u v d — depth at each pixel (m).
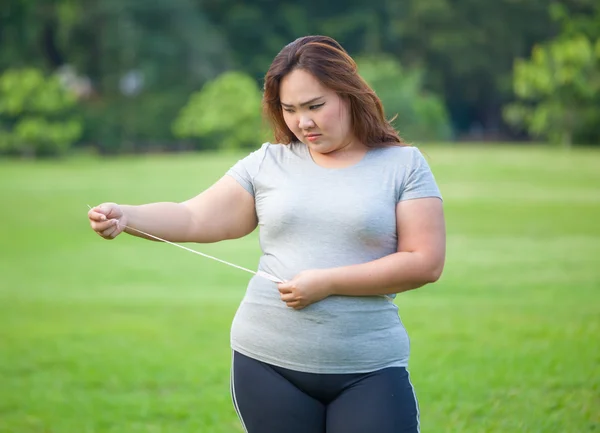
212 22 56.44
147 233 3.31
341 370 3.15
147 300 10.37
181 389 6.39
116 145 48.59
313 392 3.20
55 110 41.03
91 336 8.41
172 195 21.30
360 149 3.31
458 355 7.08
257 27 55.66
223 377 6.73
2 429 5.50
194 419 5.62
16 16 50.06
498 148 34.31
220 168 27.02
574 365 6.59
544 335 7.81
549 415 5.39
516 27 57.38
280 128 3.38
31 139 39.16
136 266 12.93
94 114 48.38
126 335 8.44
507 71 58.31
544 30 57.03
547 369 6.50
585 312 8.91
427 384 6.16
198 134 42.06
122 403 6.04
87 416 5.75
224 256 13.68
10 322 9.17
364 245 3.18
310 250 3.20
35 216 18.59
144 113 48.78
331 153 3.30
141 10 49.34
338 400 3.18
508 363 6.73
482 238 14.51
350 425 3.11
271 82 3.25
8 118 41.38
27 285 11.57
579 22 42.72
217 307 9.88
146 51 49.50
